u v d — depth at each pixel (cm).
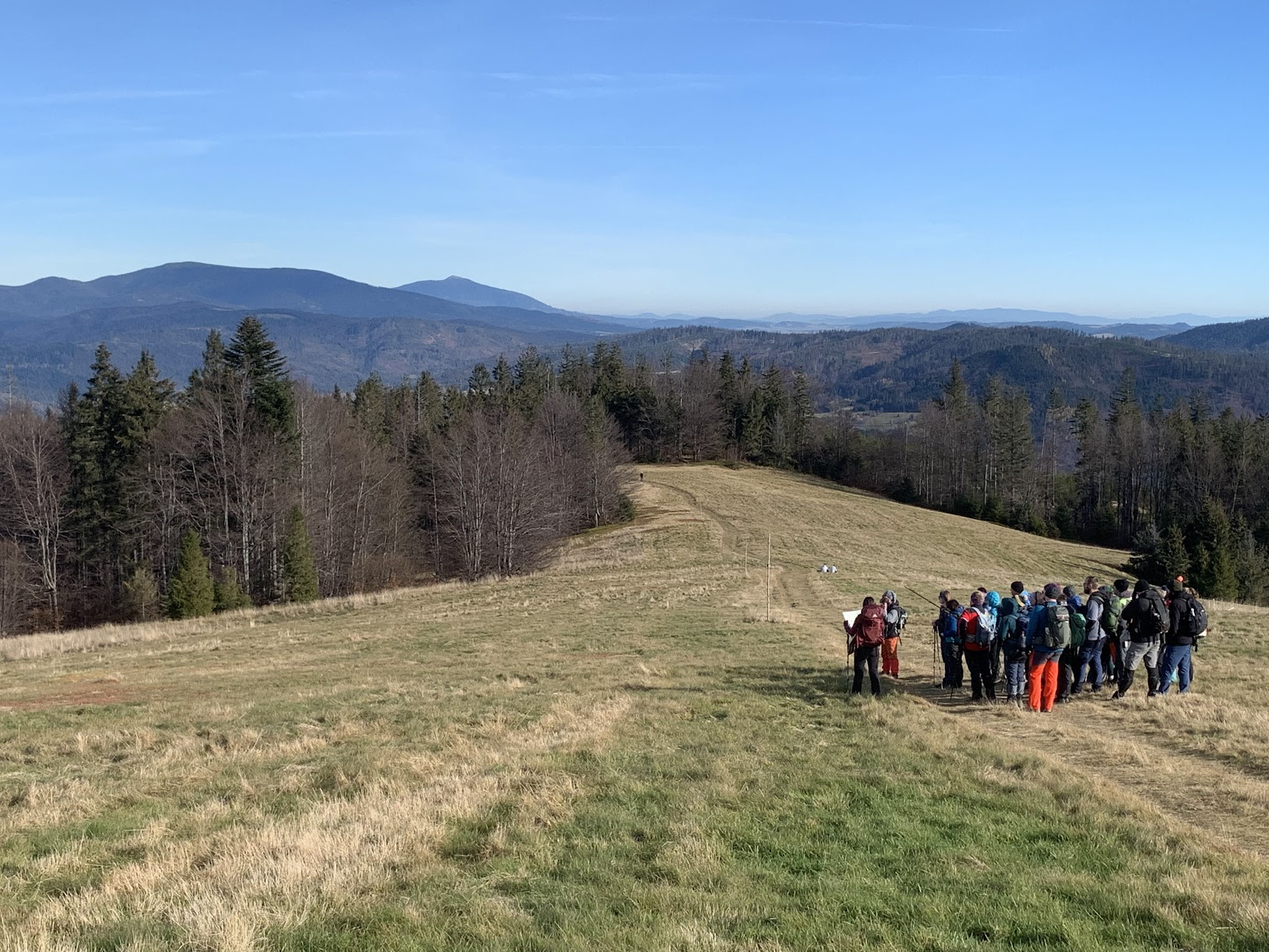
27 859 790
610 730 1333
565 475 7625
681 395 13162
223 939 559
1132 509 10481
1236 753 1131
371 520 6412
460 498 6219
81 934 590
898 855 768
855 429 13450
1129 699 1488
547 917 618
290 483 5666
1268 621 2730
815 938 581
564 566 5544
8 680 2264
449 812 878
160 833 859
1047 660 1434
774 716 1434
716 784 994
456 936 580
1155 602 1479
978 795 956
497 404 10212
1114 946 579
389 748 1254
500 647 2531
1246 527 7062
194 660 2575
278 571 5469
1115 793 952
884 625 1780
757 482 10531
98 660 2666
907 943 577
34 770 1228
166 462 5775
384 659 2425
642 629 2736
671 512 8150
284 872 695
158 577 5856
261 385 5928
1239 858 762
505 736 1310
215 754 1275
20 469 5819
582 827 847
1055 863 754
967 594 3794
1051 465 11744
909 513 9269
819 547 6112
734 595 3647
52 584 5531
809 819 868
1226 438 9750
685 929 580
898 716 1391
